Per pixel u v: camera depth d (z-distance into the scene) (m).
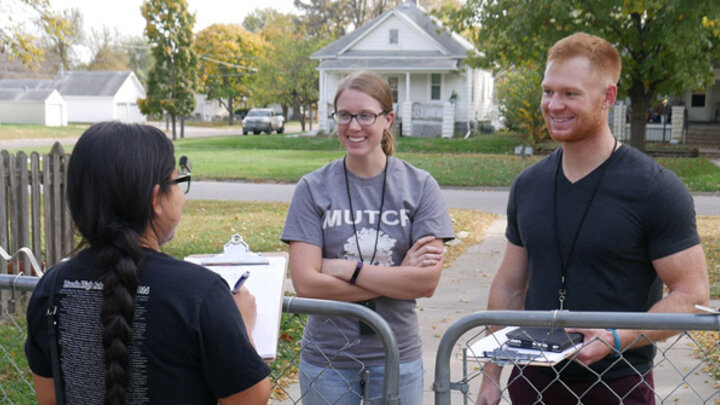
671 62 18.91
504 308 2.77
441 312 6.84
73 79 66.19
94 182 1.58
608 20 18.27
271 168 22.03
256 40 68.19
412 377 2.71
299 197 2.74
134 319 1.56
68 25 14.68
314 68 51.12
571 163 2.52
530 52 19.50
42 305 1.69
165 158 1.65
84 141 1.61
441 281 8.11
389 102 2.73
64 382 1.66
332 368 2.59
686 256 2.36
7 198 6.72
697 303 2.33
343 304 2.31
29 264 6.74
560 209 2.51
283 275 2.04
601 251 2.42
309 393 2.71
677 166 20.92
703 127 30.52
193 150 30.27
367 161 2.71
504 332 2.39
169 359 1.56
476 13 21.28
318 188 2.74
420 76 34.16
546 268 2.54
